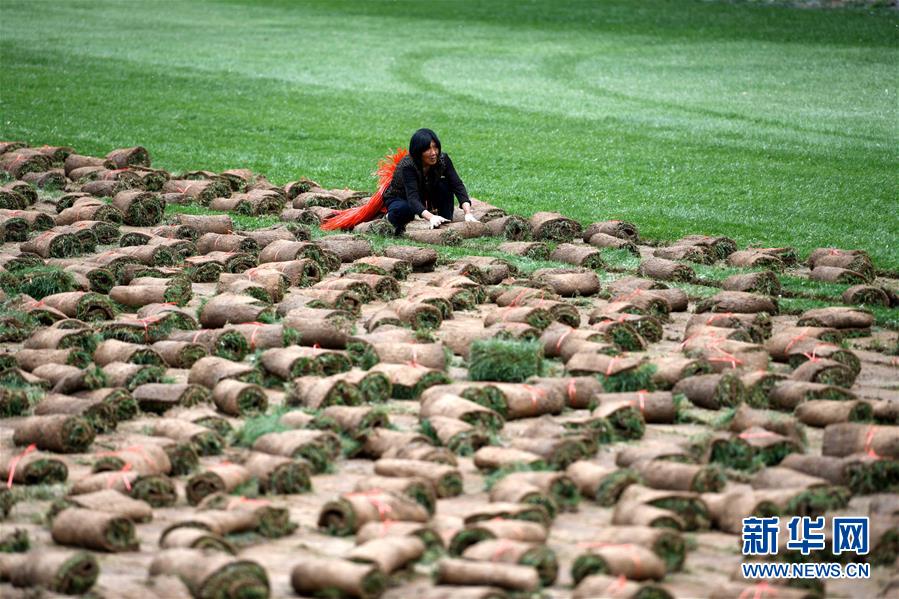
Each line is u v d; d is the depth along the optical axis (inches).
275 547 636.1
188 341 986.1
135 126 2380.7
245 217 1598.2
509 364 903.1
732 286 1203.2
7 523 675.4
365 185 1878.7
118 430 824.9
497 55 3565.5
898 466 700.7
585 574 580.7
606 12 4571.9
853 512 666.2
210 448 778.8
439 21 4404.5
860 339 1051.9
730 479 733.9
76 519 636.1
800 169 2016.5
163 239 1339.8
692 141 2282.2
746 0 4783.5
